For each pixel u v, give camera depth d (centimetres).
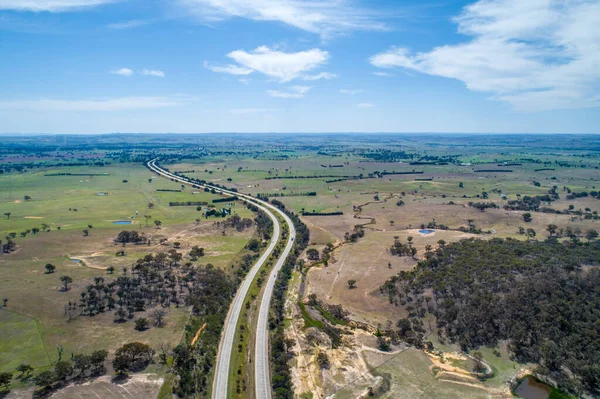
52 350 12344
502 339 13375
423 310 15212
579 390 11138
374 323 14900
